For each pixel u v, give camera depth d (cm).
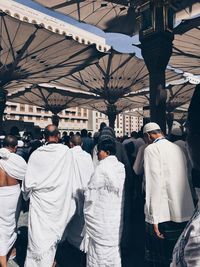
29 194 430
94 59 1920
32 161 426
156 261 355
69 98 3853
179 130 532
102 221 366
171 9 940
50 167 424
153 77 938
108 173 366
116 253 371
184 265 70
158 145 352
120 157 488
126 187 423
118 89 2809
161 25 909
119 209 377
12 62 1802
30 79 2383
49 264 413
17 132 778
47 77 2334
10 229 462
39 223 416
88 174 512
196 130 74
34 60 1833
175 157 348
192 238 68
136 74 2623
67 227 490
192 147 75
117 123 13988
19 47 1681
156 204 342
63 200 430
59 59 1883
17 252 529
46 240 412
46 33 1545
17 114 7400
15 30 1536
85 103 4219
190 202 347
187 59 1823
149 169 348
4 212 454
